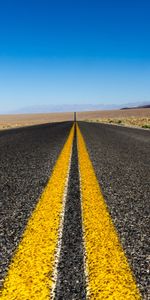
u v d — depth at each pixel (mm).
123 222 3016
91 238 2514
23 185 4742
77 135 16875
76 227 2787
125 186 4688
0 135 18141
